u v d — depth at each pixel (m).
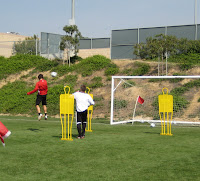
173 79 22.38
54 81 27.00
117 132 11.75
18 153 7.36
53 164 6.23
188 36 25.73
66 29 27.50
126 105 20.58
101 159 6.70
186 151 7.63
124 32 28.39
